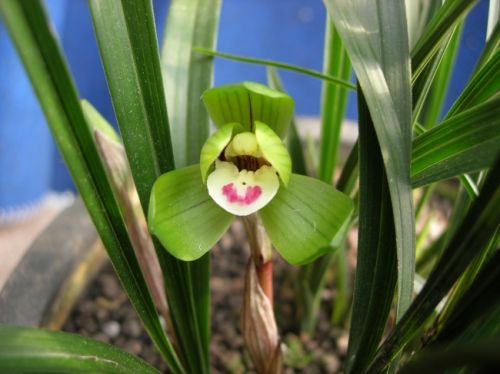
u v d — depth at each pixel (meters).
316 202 0.07
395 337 0.06
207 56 0.09
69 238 0.13
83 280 0.13
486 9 0.19
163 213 0.07
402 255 0.06
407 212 0.06
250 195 0.08
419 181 0.06
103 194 0.07
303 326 0.13
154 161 0.07
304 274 0.13
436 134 0.06
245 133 0.08
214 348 0.13
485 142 0.06
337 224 0.07
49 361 0.06
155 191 0.07
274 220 0.08
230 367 0.13
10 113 0.23
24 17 0.05
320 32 0.26
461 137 0.06
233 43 0.26
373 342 0.07
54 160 0.27
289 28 0.26
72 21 0.26
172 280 0.08
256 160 0.08
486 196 0.05
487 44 0.08
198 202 0.08
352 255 0.15
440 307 0.09
